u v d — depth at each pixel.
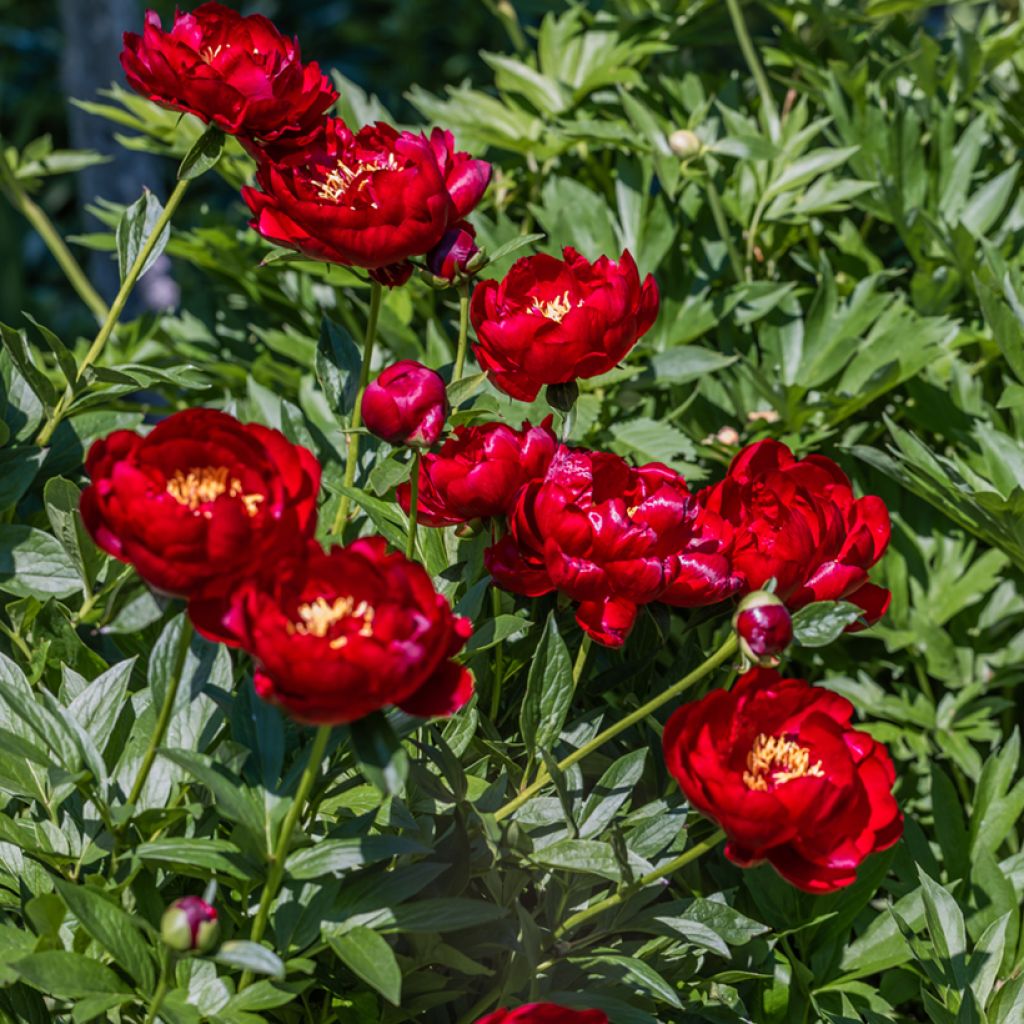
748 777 1.07
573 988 1.29
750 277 2.06
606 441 1.78
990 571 1.90
